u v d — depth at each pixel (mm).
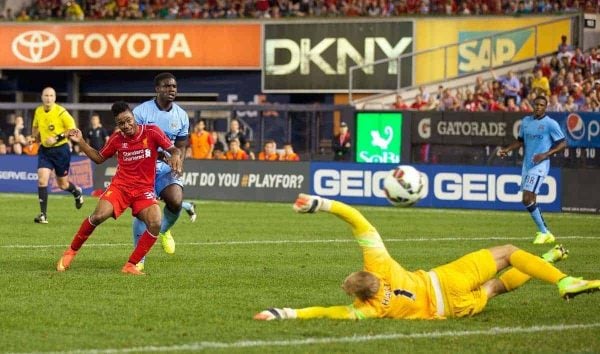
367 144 43094
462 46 54906
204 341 13562
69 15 62062
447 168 39188
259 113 45219
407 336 13883
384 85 56438
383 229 30094
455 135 41406
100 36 60688
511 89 47812
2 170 44625
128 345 13305
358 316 14812
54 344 13344
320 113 44812
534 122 27406
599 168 38156
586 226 32125
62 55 61000
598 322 15234
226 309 15953
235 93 61406
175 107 21203
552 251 16031
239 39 59219
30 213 33938
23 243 25031
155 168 19750
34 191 44188
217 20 59406
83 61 60844
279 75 58500
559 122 39062
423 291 14852
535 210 27172
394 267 14828
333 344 13422
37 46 61219
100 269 20266
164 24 60094
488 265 15008
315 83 57875
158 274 19719
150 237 19609
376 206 39812
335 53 57375
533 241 27375
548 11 54656
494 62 54062
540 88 46031
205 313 15586
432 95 53188
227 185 42156
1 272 19719
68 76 63562
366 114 43062
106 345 13297
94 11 63344
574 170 37969
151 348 13125
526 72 52812
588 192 37750
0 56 61625
